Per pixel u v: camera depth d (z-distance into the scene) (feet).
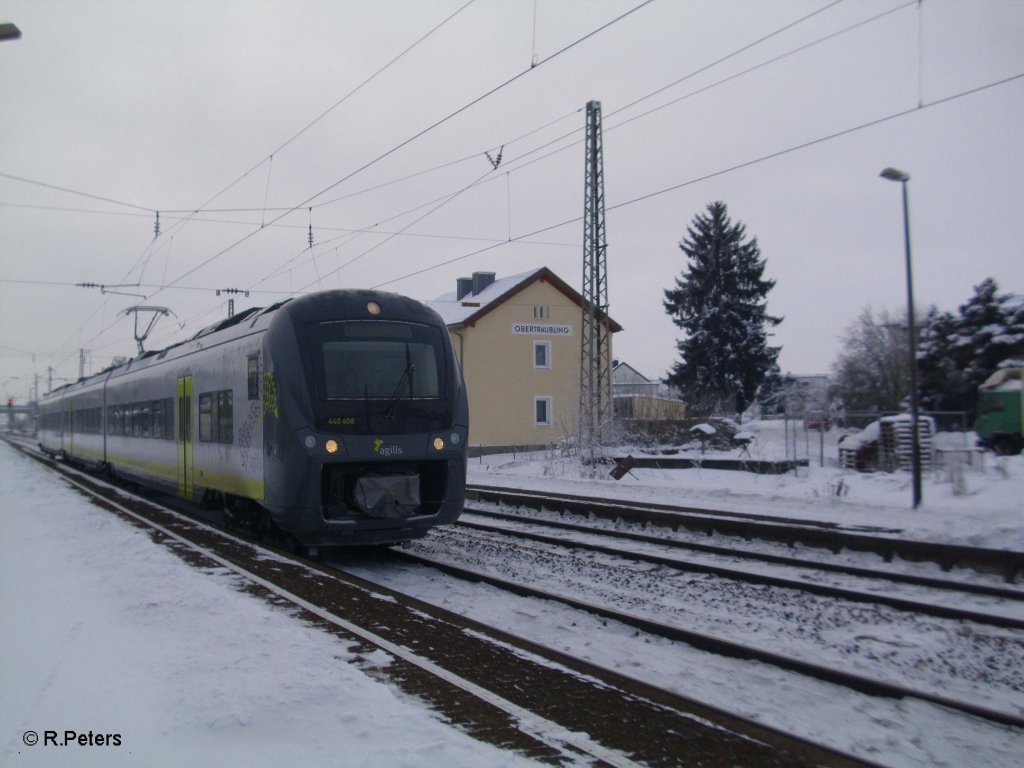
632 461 72.43
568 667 20.33
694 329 161.48
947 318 138.31
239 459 38.86
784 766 14.84
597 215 83.71
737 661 21.72
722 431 100.89
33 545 38.32
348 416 32.89
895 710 18.25
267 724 15.43
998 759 15.85
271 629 22.03
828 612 27.20
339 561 36.94
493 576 31.83
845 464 79.15
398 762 13.79
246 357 38.19
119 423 73.87
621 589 31.01
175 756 14.07
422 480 35.17
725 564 35.65
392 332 34.86
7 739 14.76
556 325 126.82
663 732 16.22
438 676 18.92
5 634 21.71
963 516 41.06
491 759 14.07
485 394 121.90
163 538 39.86
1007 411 91.86
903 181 48.06
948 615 26.27
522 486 72.49
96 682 17.80
